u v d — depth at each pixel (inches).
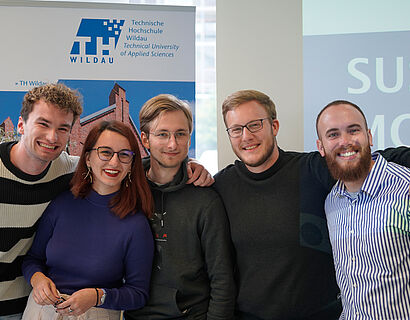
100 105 96.7
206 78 111.6
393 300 59.9
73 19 96.3
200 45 111.0
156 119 70.5
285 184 72.1
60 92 67.2
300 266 70.1
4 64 95.2
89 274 67.1
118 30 97.0
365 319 61.9
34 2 95.6
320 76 90.2
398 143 86.3
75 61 96.3
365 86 88.4
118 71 97.0
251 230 71.2
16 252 71.0
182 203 72.1
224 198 74.4
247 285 71.7
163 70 97.6
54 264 68.1
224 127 94.1
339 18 89.4
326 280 70.9
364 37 88.4
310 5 90.9
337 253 66.4
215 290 69.8
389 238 59.9
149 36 97.5
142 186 71.1
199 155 112.6
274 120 74.2
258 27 93.2
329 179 70.5
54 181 71.8
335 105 69.6
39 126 65.3
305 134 90.4
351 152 66.2
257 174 72.9
